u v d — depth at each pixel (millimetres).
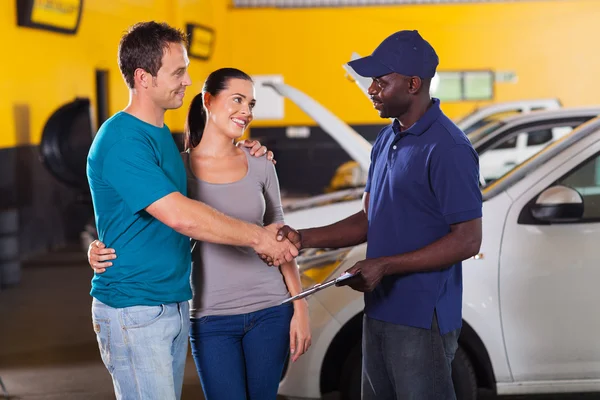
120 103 15734
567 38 21969
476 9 22094
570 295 4324
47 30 12539
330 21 22312
